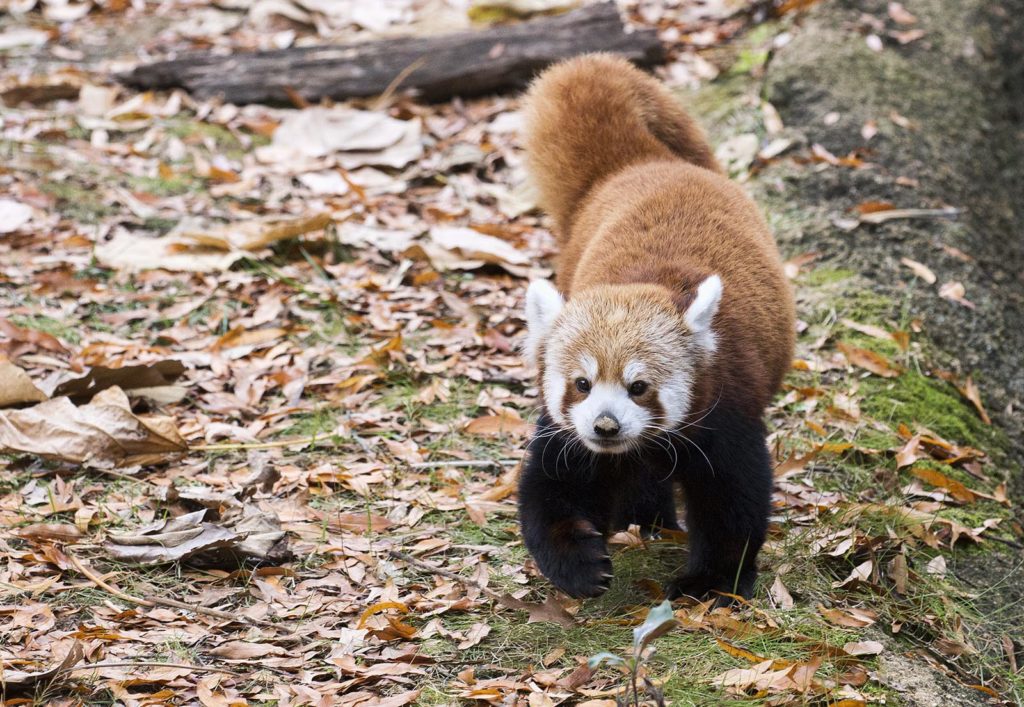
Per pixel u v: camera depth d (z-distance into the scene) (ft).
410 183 45.21
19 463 27.81
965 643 24.70
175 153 46.16
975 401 33.63
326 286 37.27
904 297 37.17
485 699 20.45
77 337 33.76
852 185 42.27
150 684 20.58
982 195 44.34
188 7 59.98
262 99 50.26
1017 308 38.99
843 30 50.75
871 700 21.07
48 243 38.75
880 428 31.30
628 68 32.78
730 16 56.08
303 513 26.40
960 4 53.83
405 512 26.84
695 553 24.34
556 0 55.67
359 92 50.37
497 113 49.67
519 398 32.22
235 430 29.78
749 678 20.77
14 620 21.90
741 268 25.39
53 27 57.62
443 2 58.03
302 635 22.24
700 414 22.91
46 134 46.29
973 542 27.89
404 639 22.26
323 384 32.40
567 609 23.49
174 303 36.17
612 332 22.40
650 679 20.29
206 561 24.20
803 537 26.21
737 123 46.26
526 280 38.78
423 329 35.47
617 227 26.55
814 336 35.17
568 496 23.52
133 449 27.99
